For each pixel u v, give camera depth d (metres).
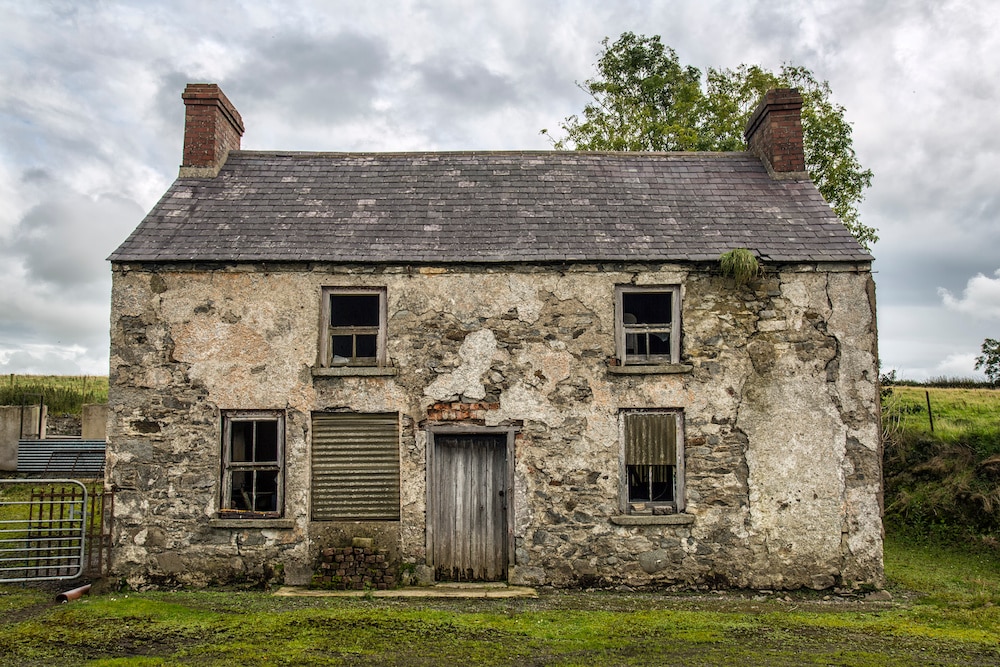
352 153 14.20
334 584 10.81
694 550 11.10
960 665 7.80
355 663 7.57
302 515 11.05
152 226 11.95
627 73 28.20
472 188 13.30
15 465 21.33
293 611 9.44
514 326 11.45
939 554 13.77
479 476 11.41
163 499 11.02
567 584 11.04
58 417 24.08
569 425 11.30
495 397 11.34
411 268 11.50
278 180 13.34
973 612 9.84
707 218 12.58
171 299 11.34
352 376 11.31
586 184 13.48
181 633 8.47
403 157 14.18
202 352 11.28
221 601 10.02
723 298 11.55
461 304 11.47
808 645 8.42
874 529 11.16
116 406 11.14
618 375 11.40
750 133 14.98
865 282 11.54
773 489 11.21
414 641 8.29
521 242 11.86
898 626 9.20
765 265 11.52
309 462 11.20
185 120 13.44
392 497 11.19
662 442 11.37
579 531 11.13
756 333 11.47
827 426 11.32
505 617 9.30
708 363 11.40
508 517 11.20
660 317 12.42
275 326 11.36
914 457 16.88
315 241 11.81
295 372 11.29
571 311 11.49
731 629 8.97
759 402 11.35
